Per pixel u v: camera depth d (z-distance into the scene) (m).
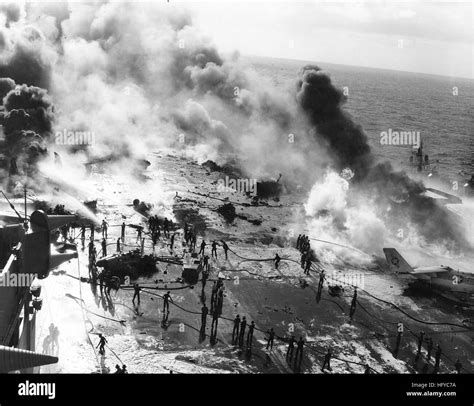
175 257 34.91
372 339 28.36
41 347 22.88
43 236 14.26
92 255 31.38
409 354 27.31
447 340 29.22
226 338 26.55
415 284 34.56
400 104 183.12
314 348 26.69
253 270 34.81
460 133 130.25
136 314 27.72
